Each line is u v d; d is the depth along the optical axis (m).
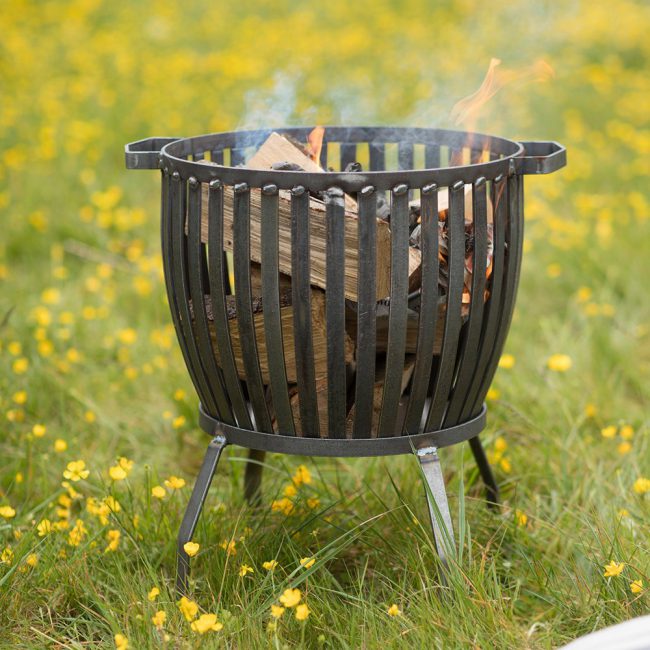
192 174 2.95
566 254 6.48
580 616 3.15
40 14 13.10
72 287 6.15
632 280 6.11
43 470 4.02
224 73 10.57
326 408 3.10
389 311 2.94
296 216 2.82
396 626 2.96
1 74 10.20
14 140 8.51
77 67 10.96
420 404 3.05
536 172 3.06
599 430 4.62
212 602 3.20
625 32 13.15
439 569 3.07
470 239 3.18
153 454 4.50
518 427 4.54
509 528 3.61
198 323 3.09
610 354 5.25
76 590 3.28
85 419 4.70
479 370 3.15
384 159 3.84
